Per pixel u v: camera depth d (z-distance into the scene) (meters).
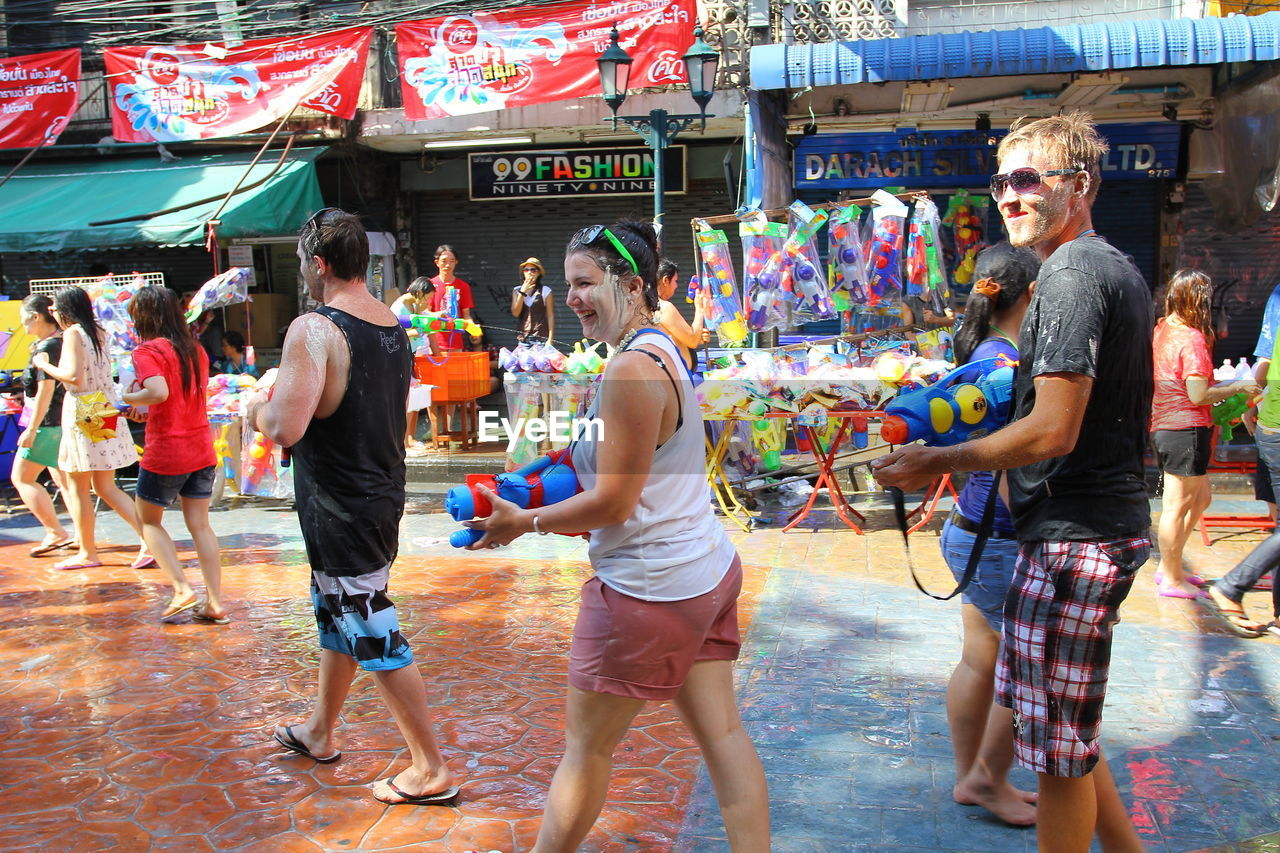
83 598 5.91
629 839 3.11
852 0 9.73
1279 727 3.88
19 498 9.34
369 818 3.27
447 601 5.77
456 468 9.35
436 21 10.07
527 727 3.99
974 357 3.02
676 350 2.42
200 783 3.53
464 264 12.40
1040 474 2.36
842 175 10.54
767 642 4.95
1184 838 3.09
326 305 3.25
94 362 6.39
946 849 3.04
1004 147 2.50
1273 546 4.81
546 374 7.51
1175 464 5.41
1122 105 9.91
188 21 12.08
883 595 5.73
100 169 11.79
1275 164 8.71
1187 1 9.56
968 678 3.20
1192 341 5.34
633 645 2.34
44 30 12.38
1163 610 5.34
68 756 3.77
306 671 4.63
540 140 11.53
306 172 10.66
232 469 8.79
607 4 9.77
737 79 10.42
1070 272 2.24
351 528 3.21
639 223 2.48
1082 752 2.34
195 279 12.90
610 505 2.28
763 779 2.47
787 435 10.12
